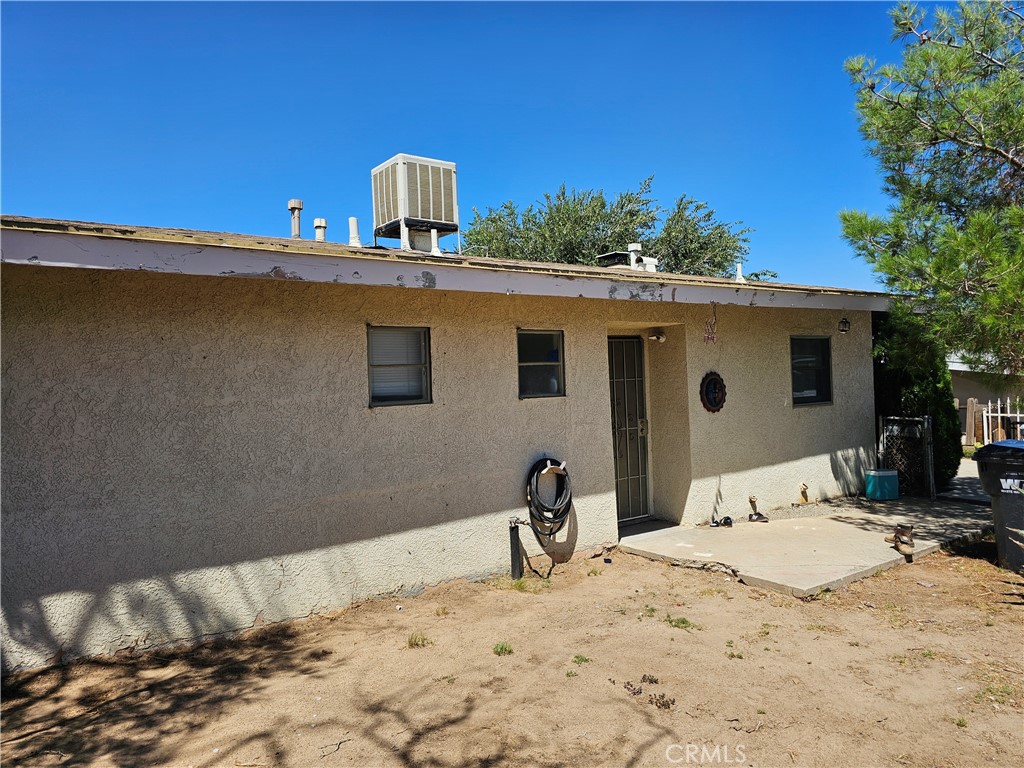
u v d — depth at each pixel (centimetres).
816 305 877
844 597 612
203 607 505
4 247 367
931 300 710
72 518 457
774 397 959
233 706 404
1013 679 441
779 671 457
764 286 805
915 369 851
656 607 591
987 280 632
